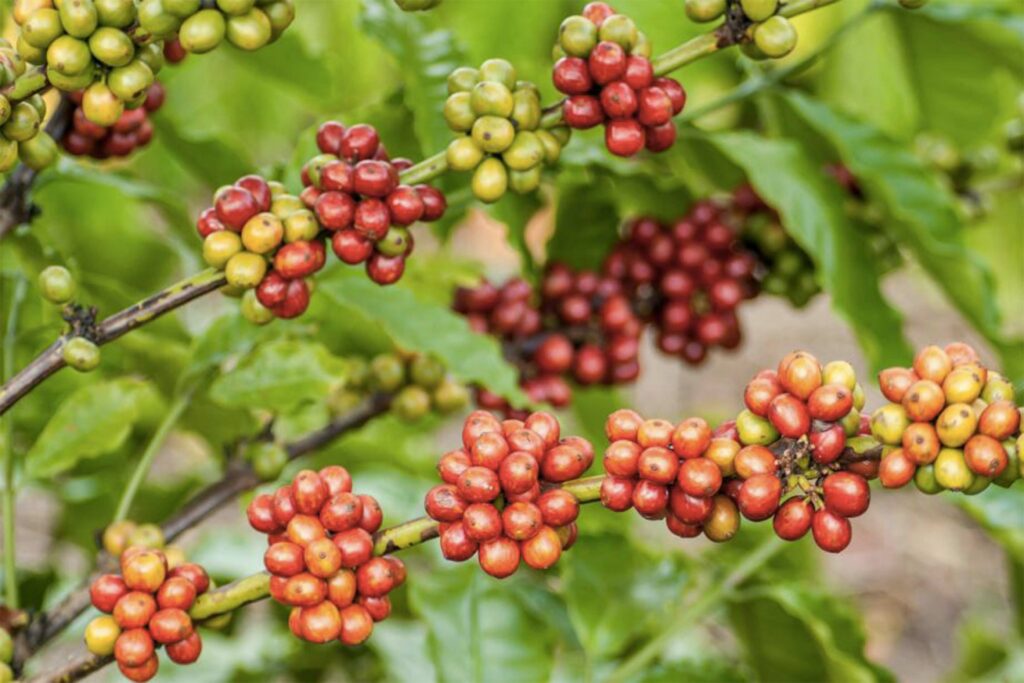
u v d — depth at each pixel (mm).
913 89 1269
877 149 1107
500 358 992
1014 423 736
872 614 2262
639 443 773
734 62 1236
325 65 1165
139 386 958
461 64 1059
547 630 1050
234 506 2070
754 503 753
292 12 818
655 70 834
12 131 803
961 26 1169
